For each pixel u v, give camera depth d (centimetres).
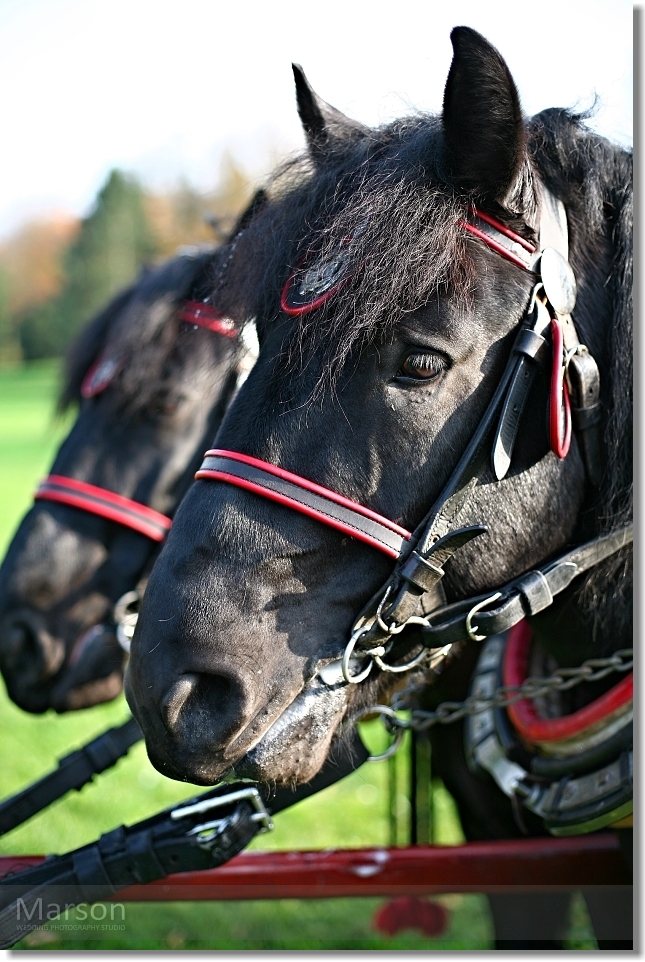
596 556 144
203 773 122
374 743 456
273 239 143
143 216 3066
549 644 170
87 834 352
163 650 123
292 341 131
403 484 129
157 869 145
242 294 148
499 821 229
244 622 124
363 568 131
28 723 515
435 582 131
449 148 134
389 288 126
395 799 273
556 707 180
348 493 128
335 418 129
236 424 133
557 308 135
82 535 246
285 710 129
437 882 177
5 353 3316
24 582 244
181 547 127
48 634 245
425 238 129
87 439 250
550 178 148
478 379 131
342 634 131
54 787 185
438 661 148
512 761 187
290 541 127
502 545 137
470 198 134
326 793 397
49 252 3344
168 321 245
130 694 127
